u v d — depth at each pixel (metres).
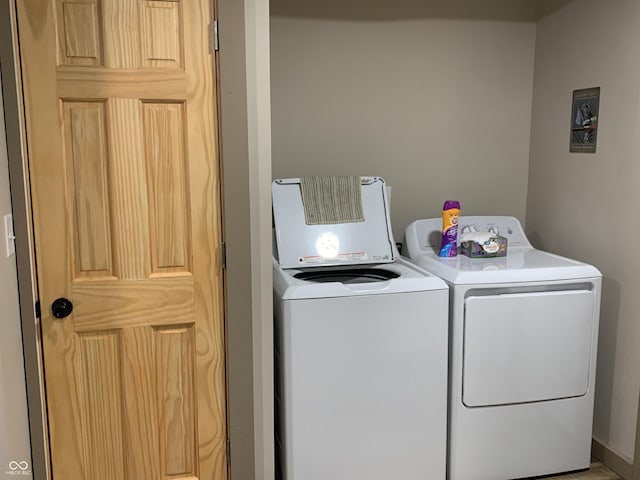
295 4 2.86
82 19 1.86
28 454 1.99
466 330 2.39
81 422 2.06
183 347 2.10
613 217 2.60
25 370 1.95
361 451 2.35
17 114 1.82
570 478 2.61
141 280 2.02
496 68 3.13
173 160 1.99
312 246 2.60
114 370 2.06
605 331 2.69
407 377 2.36
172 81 1.93
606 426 2.71
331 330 2.25
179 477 2.18
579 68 2.79
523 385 2.49
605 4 2.60
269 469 2.24
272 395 2.19
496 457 2.52
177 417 2.13
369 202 2.74
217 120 1.98
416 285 2.32
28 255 1.89
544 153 3.10
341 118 2.99
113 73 1.90
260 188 2.05
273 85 2.89
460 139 3.14
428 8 3.00
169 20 1.90
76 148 1.92
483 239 2.69
